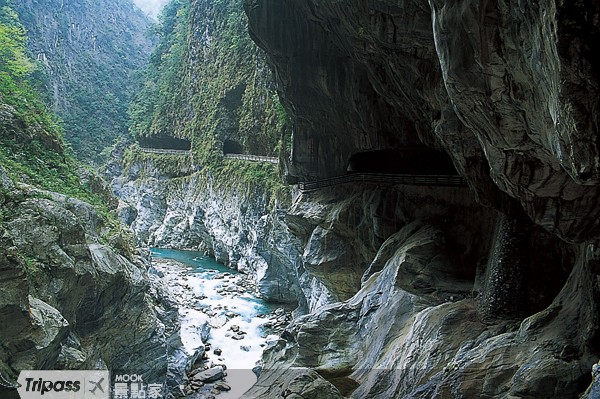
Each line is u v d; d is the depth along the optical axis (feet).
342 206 79.05
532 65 22.89
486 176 44.19
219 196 160.66
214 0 193.47
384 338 49.62
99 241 61.26
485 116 28.50
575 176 21.83
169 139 208.33
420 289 53.83
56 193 59.36
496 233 46.80
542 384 29.58
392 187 73.15
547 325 35.04
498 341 36.32
